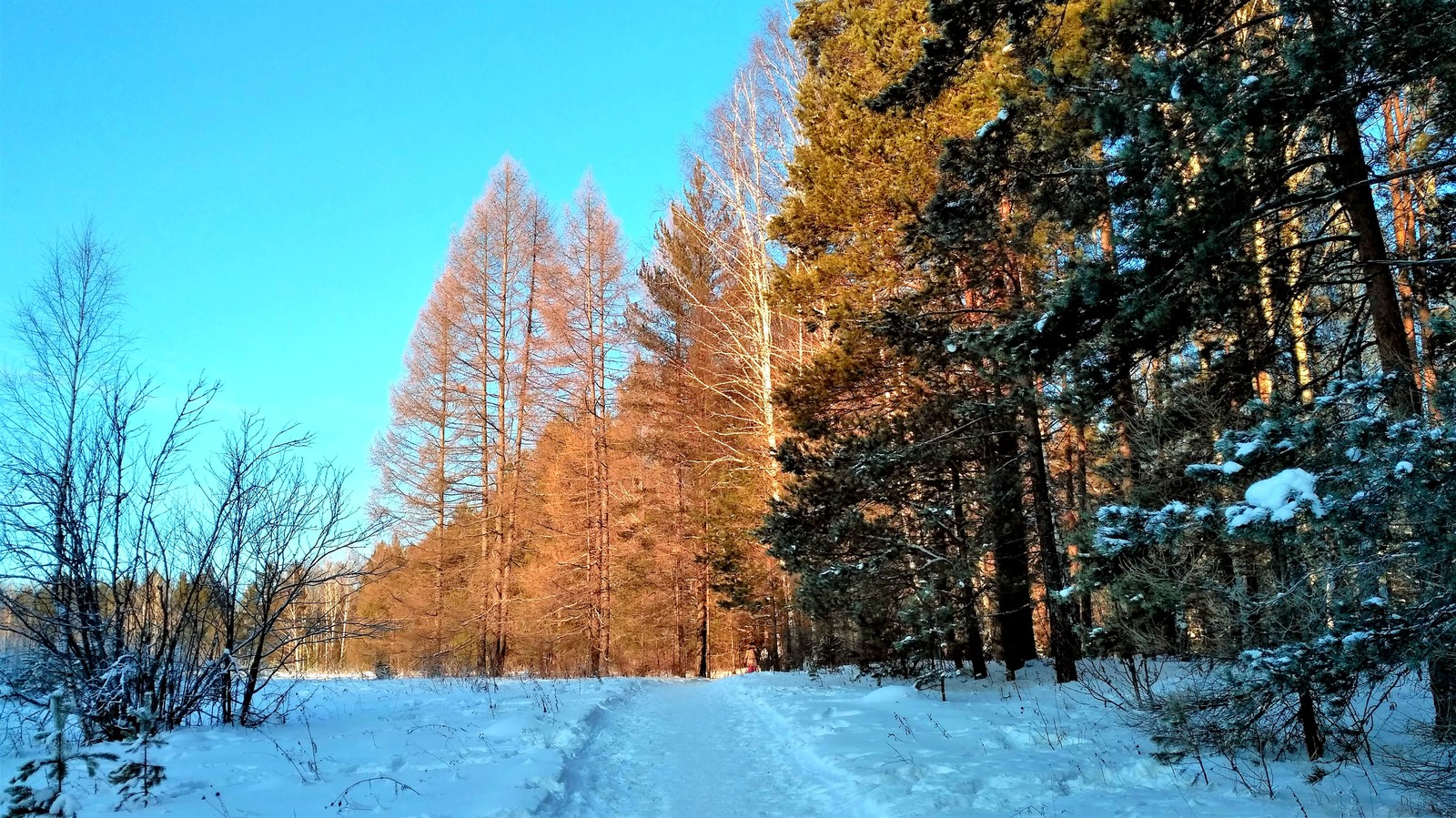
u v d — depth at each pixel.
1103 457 12.41
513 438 29.20
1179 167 6.14
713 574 23.80
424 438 28.62
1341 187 6.04
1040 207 7.54
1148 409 9.41
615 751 8.60
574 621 27.05
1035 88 7.89
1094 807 5.52
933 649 12.73
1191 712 6.52
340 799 6.16
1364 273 6.85
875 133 12.34
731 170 21.05
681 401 25.77
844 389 13.09
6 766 7.58
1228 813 5.21
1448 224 7.54
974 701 10.80
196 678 9.56
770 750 8.52
